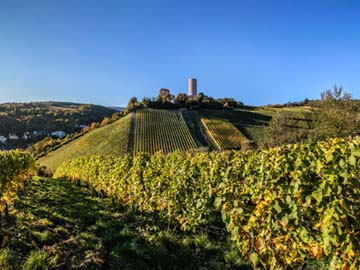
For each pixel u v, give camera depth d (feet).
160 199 26.11
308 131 133.59
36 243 22.07
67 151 173.27
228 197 17.70
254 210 15.51
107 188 40.93
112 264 18.47
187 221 22.59
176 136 174.81
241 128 193.26
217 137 172.04
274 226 14.11
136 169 30.94
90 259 18.95
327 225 11.53
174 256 19.15
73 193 48.19
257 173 16.30
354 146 12.12
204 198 20.93
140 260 18.65
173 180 24.63
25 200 39.09
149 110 227.61
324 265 15.33
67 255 19.77
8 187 34.68
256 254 15.51
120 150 153.58
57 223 27.53
